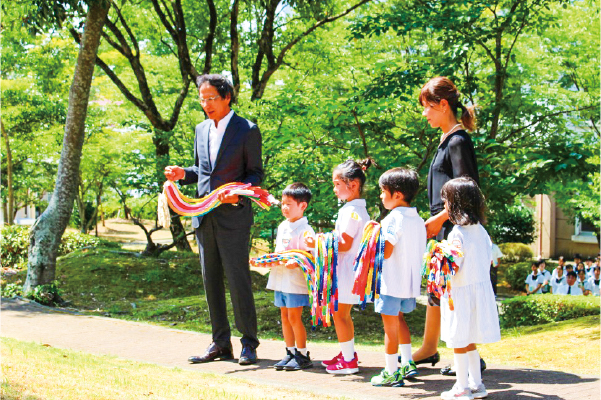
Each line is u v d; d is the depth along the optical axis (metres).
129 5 15.31
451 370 4.30
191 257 14.41
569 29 14.25
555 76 14.96
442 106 4.20
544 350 5.54
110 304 10.27
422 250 4.14
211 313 5.09
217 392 3.64
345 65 13.97
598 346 5.47
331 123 9.48
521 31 10.56
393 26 9.59
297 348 4.74
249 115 11.37
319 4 13.38
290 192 4.90
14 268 14.29
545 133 10.51
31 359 4.34
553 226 24.84
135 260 13.13
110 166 22.16
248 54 16.25
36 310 8.20
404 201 4.14
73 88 9.77
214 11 14.19
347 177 4.48
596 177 12.83
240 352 5.47
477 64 12.76
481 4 9.93
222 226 4.87
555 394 3.71
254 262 4.61
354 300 4.45
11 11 10.34
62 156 9.82
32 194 27.39
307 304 4.76
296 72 16.81
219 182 4.89
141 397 3.42
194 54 17.86
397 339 4.09
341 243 4.40
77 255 13.50
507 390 3.83
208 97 4.85
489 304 3.64
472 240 3.65
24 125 18.64
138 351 5.52
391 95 9.95
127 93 14.72
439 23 9.27
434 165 4.25
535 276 13.81
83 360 4.60
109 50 16.80
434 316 4.51
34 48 15.55
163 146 15.16
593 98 13.96
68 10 9.92
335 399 3.60
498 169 9.21
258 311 9.66
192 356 5.20
